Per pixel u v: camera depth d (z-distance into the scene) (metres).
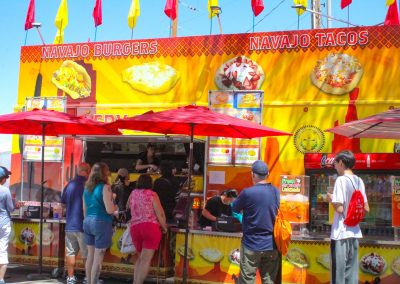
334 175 7.96
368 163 7.88
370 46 8.47
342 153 6.44
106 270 8.21
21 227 8.91
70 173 10.09
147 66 9.67
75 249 8.03
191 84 9.38
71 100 10.10
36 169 10.29
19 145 10.39
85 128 8.74
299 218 7.41
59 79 10.22
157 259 7.86
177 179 9.82
